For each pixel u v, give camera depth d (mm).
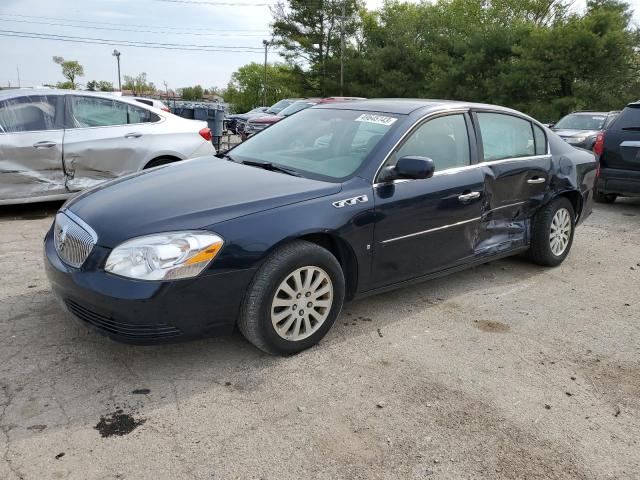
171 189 3328
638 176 7719
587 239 6547
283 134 4359
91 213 3143
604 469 2475
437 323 3914
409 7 50188
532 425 2768
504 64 33594
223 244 2934
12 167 6086
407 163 3475
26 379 2961
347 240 3404
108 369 3098
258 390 2957
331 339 3580
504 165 4504
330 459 2451
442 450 2549
